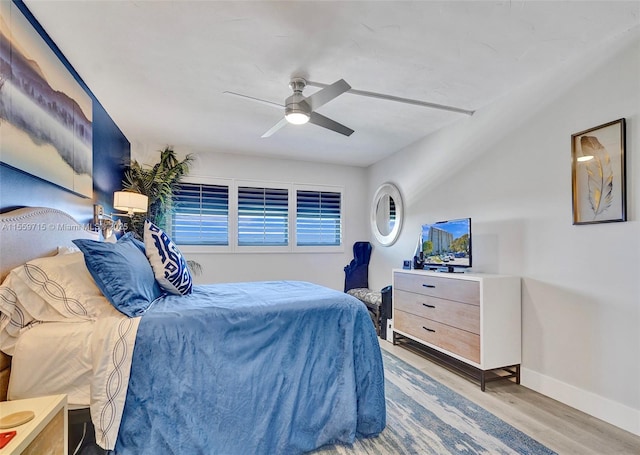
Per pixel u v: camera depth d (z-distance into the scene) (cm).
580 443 185
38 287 154
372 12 182
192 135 392
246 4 176
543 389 247
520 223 271
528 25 194
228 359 166
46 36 194
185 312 168
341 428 182
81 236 231
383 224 491
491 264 297
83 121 250
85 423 155
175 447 151
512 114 279
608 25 195
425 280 320
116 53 220
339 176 533
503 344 259
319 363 186
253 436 165
